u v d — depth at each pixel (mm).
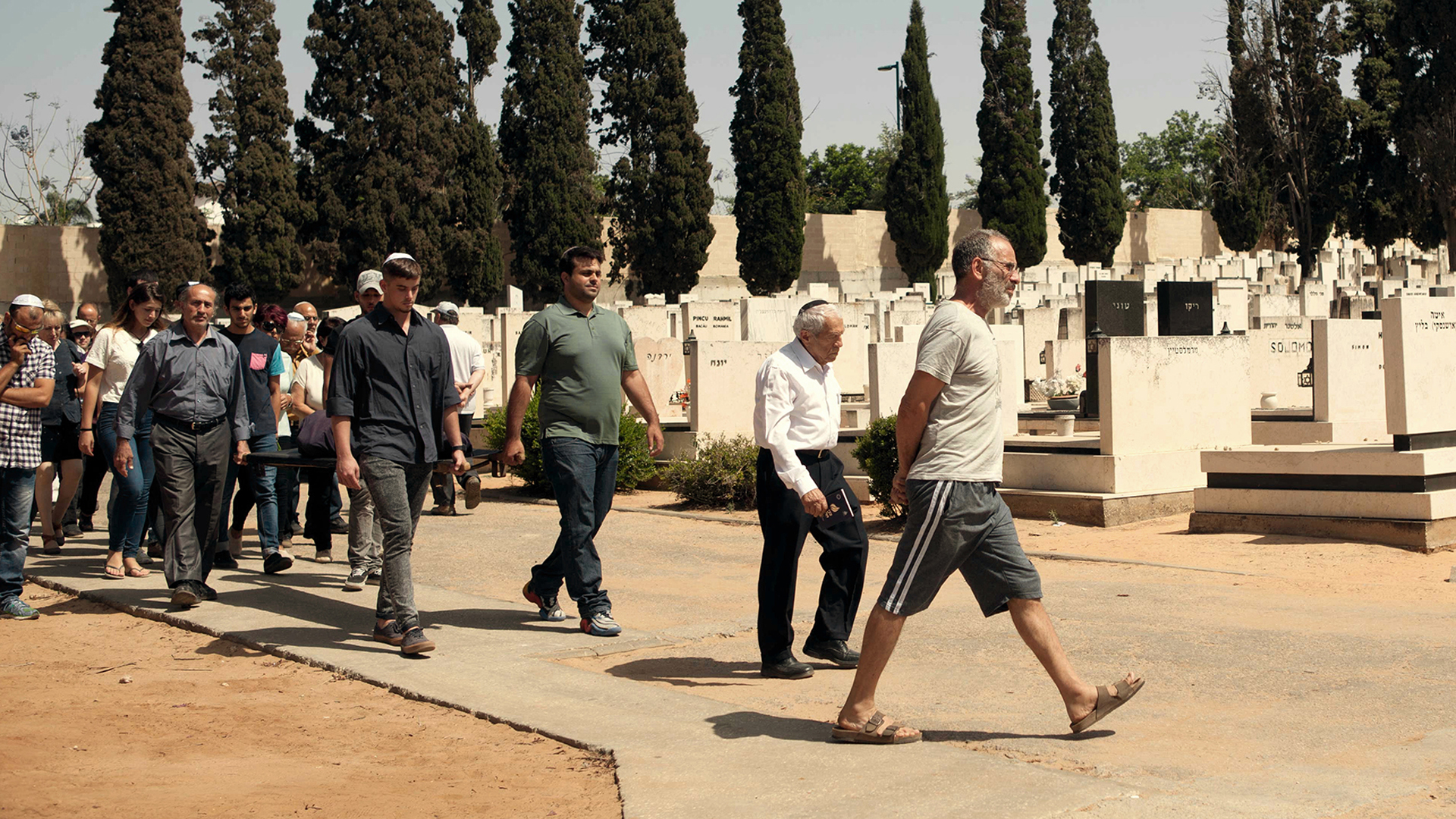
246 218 43375
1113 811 4168
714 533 12422
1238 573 9492
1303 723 5383
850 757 4871
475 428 19953
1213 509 11758
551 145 47125
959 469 4926
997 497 5047
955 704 5824
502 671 6520
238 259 43656
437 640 7312
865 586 9398
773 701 5965
